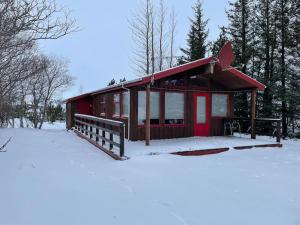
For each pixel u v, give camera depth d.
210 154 8.66
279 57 16.50
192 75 11.13
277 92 15.66
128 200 4.34
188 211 3.96
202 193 4.74
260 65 17.66
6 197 4.25
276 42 16.66
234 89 11.96
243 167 6.74
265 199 4.48
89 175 5.76
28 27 4.75
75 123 14.70
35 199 4.23
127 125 10.77
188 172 6.14
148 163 6.97
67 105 17.00
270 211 3.98
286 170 6.47
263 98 16.73
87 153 8.45
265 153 8.80
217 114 11.97
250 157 8.11
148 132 9.22
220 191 4.85
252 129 11.30
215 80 11.78
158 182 5.34
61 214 3.73
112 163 7.00
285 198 4.53
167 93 10.84
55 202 4.14
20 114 17.98
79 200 4.27
